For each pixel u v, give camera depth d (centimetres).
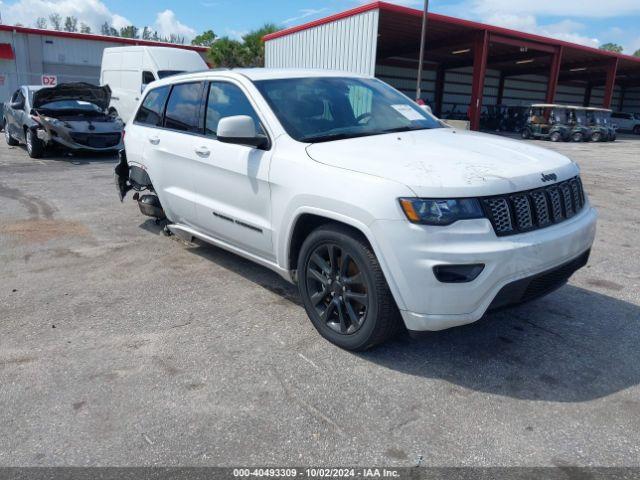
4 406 284
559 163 344
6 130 1461
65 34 2755
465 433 262
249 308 409
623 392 298
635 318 394
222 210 423
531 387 303
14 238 593
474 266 282
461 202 284
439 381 308
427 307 288
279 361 329
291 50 2297
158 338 360
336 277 336
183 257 530
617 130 3719
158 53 1714
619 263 525
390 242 288
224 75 439
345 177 312
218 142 421
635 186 1034
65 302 420
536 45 2577
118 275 481
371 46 1866
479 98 2414
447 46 2595
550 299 429
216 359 332
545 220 315
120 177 613
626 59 3184
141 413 278
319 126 384
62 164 1155
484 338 360
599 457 246
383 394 295
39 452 249
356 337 327
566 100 4428
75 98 1286
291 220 350
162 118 516
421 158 319
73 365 325
